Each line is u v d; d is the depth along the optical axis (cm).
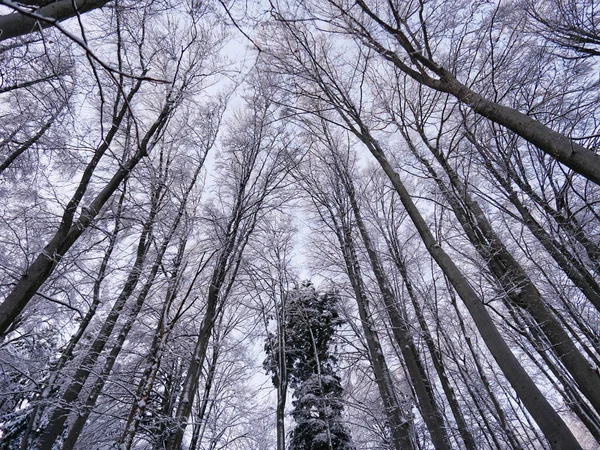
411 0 482
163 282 706
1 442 813
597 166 311
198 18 450
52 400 468
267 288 855
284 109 709
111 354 618
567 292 602
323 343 1042
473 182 694
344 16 511
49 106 567
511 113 393
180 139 782
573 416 787
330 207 936
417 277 723
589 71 596
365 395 950
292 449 951
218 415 852
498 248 499
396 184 523
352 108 594
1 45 489
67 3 306
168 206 723
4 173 688
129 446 405
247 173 753
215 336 876
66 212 459
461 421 644
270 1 387
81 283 618
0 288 577
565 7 645
